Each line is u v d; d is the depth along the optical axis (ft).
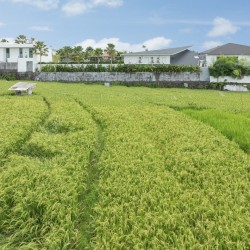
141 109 82.07
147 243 23.32
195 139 50.88
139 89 160.04
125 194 29.86
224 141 50.39
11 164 37.60
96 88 151.94
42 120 67.00
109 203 28.73
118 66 196.75
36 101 89.81
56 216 26.58
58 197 29.01
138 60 234.58
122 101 97.60
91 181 36.17
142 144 47.14
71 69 199.93
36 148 45.11
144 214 26.84
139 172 36.01
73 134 51.93
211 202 29.32
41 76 200.85
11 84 151.74
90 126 59.11
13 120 58.90
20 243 24.98
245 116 80.12
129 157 40.70
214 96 130.11
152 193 30.09
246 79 188.96
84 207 30.32
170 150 44.68
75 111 75.20
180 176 35.45
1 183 31.55
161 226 25.00
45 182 31.99
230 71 189.06
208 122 68.85
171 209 27.50
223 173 36.50
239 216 26.40
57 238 24.25
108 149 44.55
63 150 43.21
